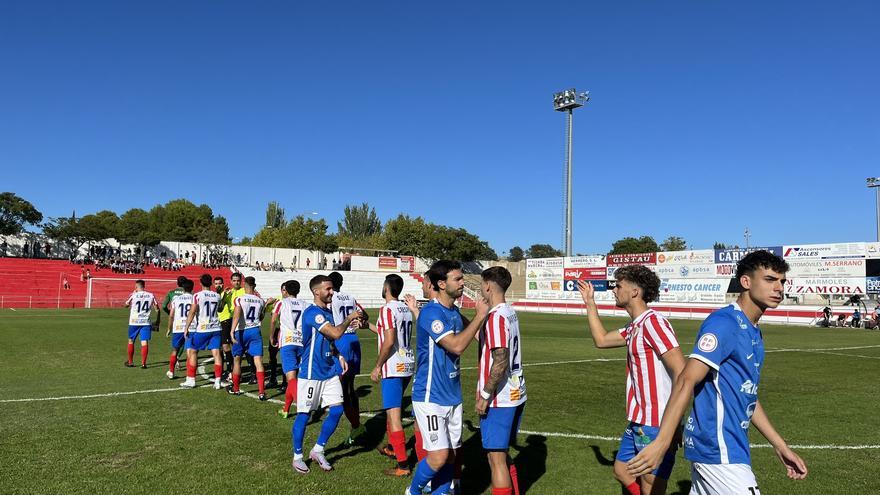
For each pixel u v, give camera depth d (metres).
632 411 3.87
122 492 4.65
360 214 106.19
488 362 4.21
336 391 5.56
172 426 6.88
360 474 5.33
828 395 9.62
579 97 47.94
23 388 9.33
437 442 4.32
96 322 23.59
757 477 5.36
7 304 37.94
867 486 5.13
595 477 5.32
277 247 69.31
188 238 78.50
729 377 2.88
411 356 5.70
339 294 7.38
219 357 9.52
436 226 76.50
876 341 21.17
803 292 37.06
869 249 34.41
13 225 52.75
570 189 48.81
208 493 4.68
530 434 6.85
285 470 5.35
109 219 62.50
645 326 3.77
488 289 4.24
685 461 5.91
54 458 5.52
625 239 84.81
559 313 44.81
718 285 40.41
